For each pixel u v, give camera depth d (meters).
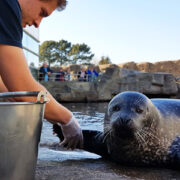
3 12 1.23
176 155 2.22
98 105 9.77
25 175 1.27
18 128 1.17
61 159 2.41
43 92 1.26
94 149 2.62
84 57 56.62
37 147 1.34
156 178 1.87
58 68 26.08
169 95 13.12
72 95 11.73
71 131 1.78
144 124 2.20
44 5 1.53
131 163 2.28
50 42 55.47
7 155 1.16
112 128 2.17
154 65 23.16
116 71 12.86
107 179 1.76
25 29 11.55
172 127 2.39
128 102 2.22
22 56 1.33
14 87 1.33
